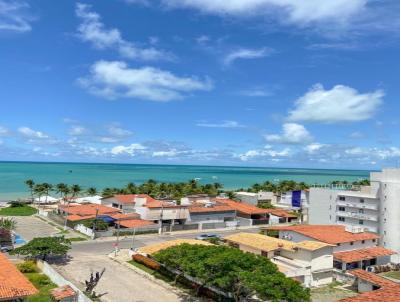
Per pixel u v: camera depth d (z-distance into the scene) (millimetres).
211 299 55062
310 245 68188
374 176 95250
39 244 67938
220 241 91062
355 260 73562
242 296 51375
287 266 65000
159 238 97250
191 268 52031
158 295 56031
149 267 69250
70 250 81438
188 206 114375
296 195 151375
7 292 38750
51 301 48844
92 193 170250
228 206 123312
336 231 83312
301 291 45469
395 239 88062
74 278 61969
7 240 82375
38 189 152125
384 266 78312
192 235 102750
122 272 66812
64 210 116312
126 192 162000
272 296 44531
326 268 67938
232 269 48781
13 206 142875
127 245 88312
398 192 88125
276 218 127875
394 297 36219
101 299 53219
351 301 37312
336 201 102375
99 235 95625
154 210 107312
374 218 93062
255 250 71812
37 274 60125
